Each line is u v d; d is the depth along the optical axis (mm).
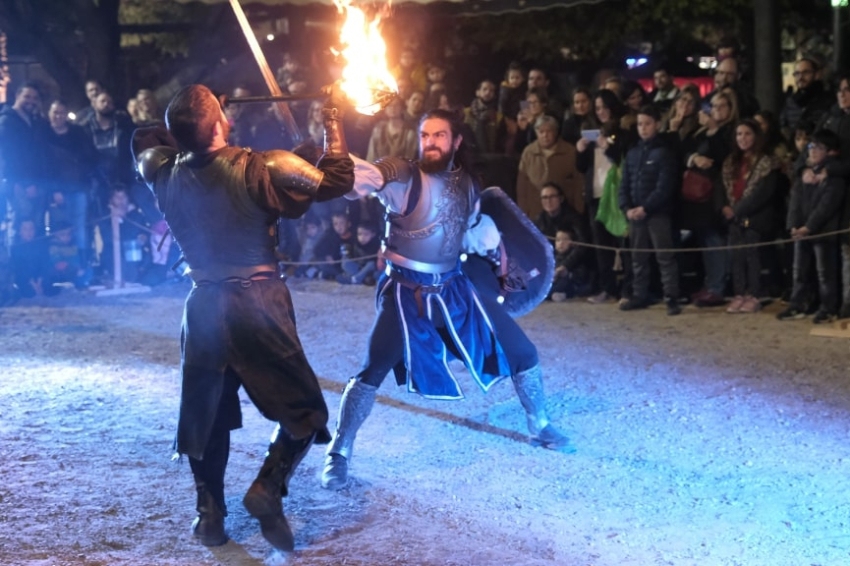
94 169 11016
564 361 7137
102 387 6496
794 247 8383
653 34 14609
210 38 13859
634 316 8750
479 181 4855
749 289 8781
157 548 3879
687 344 7613
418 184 4531
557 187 9492
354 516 4246
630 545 3967
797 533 4082
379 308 4723
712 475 4801
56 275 10547
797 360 7035
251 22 13227
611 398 6180
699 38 14508
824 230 8008
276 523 3703
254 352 3688
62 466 4867
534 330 8227
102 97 11086
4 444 5219
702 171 8773
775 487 4621
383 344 4648
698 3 13766
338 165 3693
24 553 3803
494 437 5430
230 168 3627
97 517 4195
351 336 8125
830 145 7879
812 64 8805
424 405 6066
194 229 3678
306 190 3625
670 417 5762
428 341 4629
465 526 4156
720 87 8867
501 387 6434
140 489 4547
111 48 13625
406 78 11414
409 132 10289
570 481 4730
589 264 9602
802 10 14633
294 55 13250
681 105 9102
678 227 8930
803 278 8305
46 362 7262
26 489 4523
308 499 4449
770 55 10914
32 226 10297
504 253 5184
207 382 3701
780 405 5961
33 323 8875
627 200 8914
